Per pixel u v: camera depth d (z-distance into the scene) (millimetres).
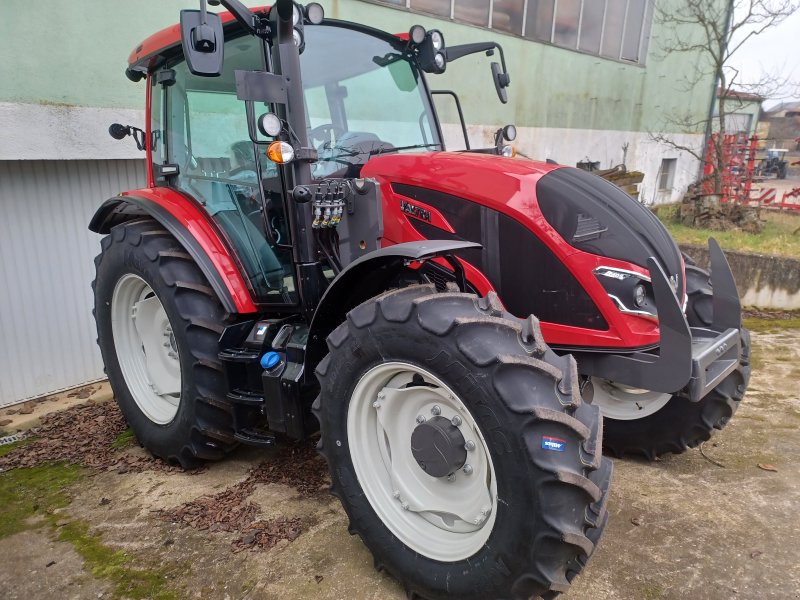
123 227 3068
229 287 2736
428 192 2531
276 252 2668
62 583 2225
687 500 2646
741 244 7270
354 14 6051
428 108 3178
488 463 1885
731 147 11281
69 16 3945
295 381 2410
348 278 2195
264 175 2613
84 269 4336
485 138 7961
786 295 5992
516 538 1728
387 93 2986
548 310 2344
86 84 4090
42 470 3127
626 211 2346
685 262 3039
